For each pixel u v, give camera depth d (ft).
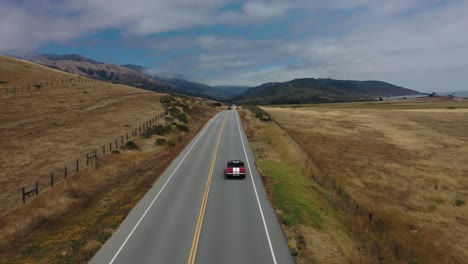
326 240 62.08
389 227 80.33
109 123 185.26
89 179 95.66
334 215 79.00
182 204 78.33
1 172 102.32
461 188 113.39
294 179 101.60
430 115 346.74
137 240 59.93
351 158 154.20
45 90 261.24
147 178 101.65
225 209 75.05
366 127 263.49
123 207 76.95
